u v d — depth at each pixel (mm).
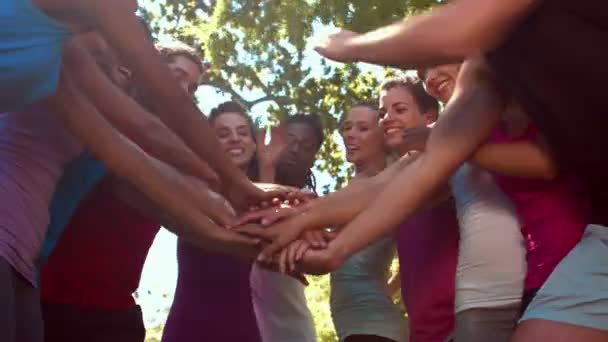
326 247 2906
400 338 4043
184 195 3182
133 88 3396
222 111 4504
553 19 2305
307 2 14000
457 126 2666
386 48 2338
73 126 2846
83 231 3328
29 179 2738
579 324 2389
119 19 2805
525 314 2494
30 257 2705
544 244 2838
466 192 3107
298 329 4473
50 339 3299
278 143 4637
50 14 2613
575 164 2439
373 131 4406
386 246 4117
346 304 4074
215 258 4043
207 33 14906
